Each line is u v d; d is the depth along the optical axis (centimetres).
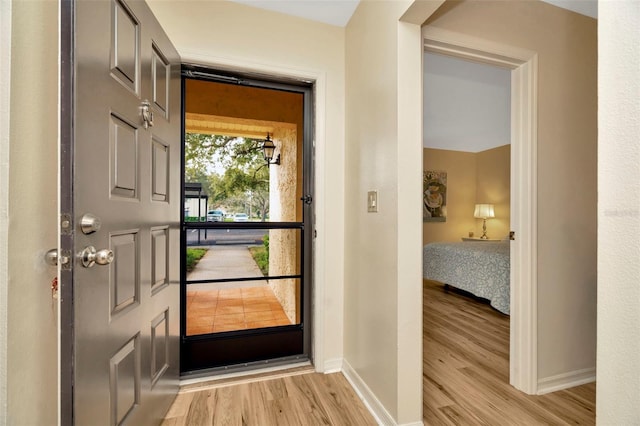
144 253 121
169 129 149
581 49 181
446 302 368
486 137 489
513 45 164
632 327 50
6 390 66
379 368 149
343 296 198
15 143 69
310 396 166
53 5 83
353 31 186
